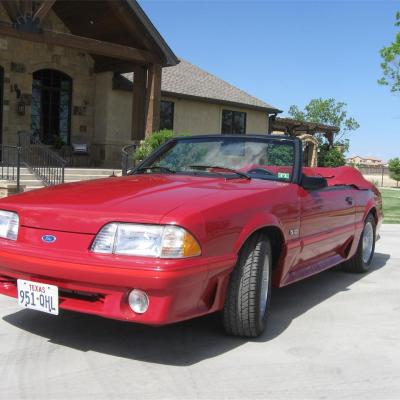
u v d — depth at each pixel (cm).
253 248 397
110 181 445
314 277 649
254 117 2436
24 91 1716
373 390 328
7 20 1614
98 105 1883
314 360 374
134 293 333
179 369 351
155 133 1580
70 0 1599
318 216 497
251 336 408
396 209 1750
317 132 3030
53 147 1791
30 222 367
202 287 348
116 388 320
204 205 359
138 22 1551
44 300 357
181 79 2275
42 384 323
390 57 2339
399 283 629
